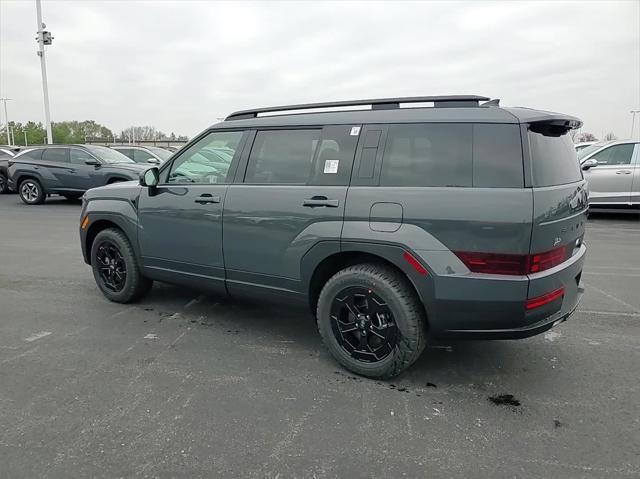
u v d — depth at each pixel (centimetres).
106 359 362
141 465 239
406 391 316
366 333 330
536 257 284
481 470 237
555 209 290
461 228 292
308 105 375
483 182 293
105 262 496
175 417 283
